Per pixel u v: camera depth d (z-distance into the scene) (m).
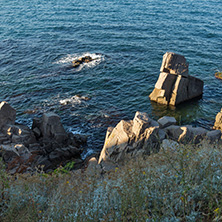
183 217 5.63
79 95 31.88
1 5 72.38
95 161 18.16
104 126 26.66
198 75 36.81
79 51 44.12
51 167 21.08
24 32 52.88
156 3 75.38
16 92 32.44
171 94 30.97
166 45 46.81
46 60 40.88
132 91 33.31
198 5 73.56
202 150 8.40
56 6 71.69
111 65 39.25
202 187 6.40
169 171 7.30
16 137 21.92
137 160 8.23
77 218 5.88
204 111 30.02
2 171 8.25
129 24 57.62
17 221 6.24
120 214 5.98
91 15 64.00
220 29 54.75
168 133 19.88
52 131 23.12
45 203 7.41
